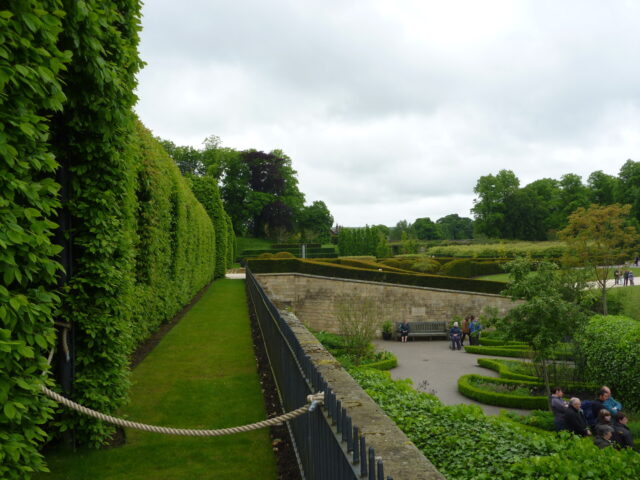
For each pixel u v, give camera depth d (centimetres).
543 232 9106
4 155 329
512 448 570
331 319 3400
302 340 822
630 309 3159
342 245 8475
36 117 373
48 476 534
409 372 2203
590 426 1121
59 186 392
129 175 732
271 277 3381
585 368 1827
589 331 1731
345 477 294
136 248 1226
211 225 3997
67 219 624
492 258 6066
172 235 1809
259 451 609
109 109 592
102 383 625
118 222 668
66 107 599
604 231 3612
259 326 1551
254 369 1048
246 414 750
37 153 391
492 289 3469
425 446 576
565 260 3728
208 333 1536
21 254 358
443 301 3434
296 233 9944
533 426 1317
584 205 8688
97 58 524
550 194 10056
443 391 1864
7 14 326
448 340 3278
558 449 558
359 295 3394
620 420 1039
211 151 8825
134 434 666
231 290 3309
